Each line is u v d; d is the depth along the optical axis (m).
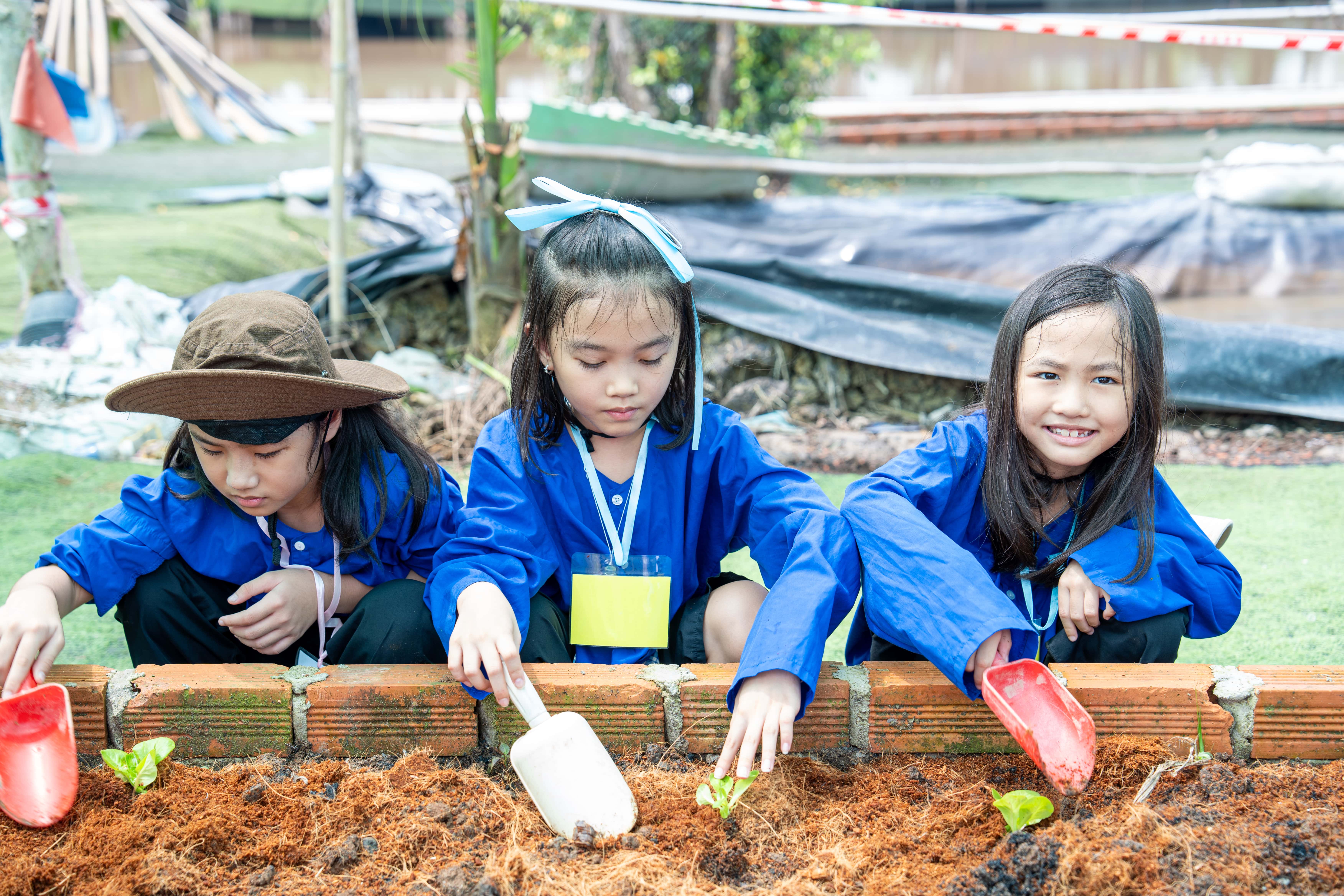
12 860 1.34
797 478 1.85
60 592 1.68
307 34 18.16
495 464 1.82
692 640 1.86
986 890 1.28
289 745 1.60
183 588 1.83
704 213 5.93
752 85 8.38
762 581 2.72
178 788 1.46
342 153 4.14
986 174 6.23
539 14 8.45
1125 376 1.68
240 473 1.61
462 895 1.28
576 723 1.45
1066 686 1.57
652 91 8.34
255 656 1.93
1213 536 2.11
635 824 1.42
